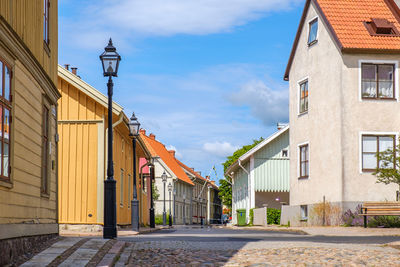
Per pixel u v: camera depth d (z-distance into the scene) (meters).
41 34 13.22
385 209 22.09
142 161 46.28
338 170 26.77
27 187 11.30
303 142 30.11
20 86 10.85
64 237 14.20
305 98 30.33
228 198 79.62
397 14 28.39
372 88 26.97
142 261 10.38
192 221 85.00
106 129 24.70
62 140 24.19
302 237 17.84
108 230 15.12
